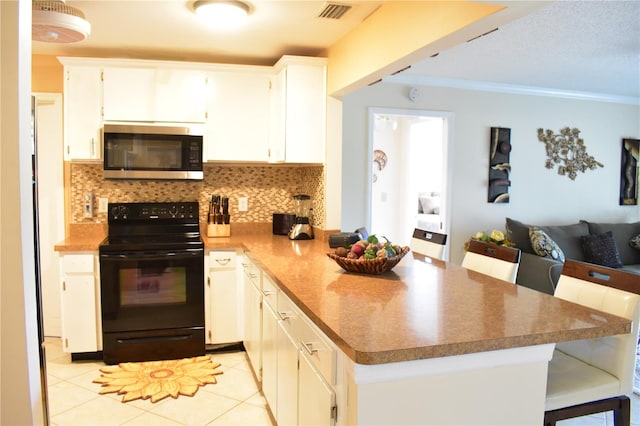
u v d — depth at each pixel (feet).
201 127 12.24
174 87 12.07
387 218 22.38
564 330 5.10
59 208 13.03
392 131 22.27
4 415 4.84
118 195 12.99
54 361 11.55
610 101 18.86
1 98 4.61
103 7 8.87
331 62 11.56
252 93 12.53
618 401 6.24
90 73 11.70
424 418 4.90
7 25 4.58
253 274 10.45
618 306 6.17
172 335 11.68
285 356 7.35
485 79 16.01
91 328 11.37
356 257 8.20
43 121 12.87
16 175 4.68
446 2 6.63
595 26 10.35
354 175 15.14
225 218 13.07
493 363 5.10
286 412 7.31
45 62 12.61
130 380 10.48
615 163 19.22
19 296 4.76
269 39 10.94
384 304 6.11
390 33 8.35
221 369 11.14
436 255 10.16
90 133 11.77
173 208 13.07
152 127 11.84
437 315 5.62
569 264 7.08
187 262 11.63
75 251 11.19
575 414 6.05
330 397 5.23
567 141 18.25
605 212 19.20
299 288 6.94
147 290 11.45
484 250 8.85
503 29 10.55
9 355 4.79
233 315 12.07
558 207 18.37
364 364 4.40
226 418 8.91
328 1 8.50
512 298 6.49
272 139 12.71
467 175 16.75
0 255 4.70
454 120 16.37
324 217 12.12
